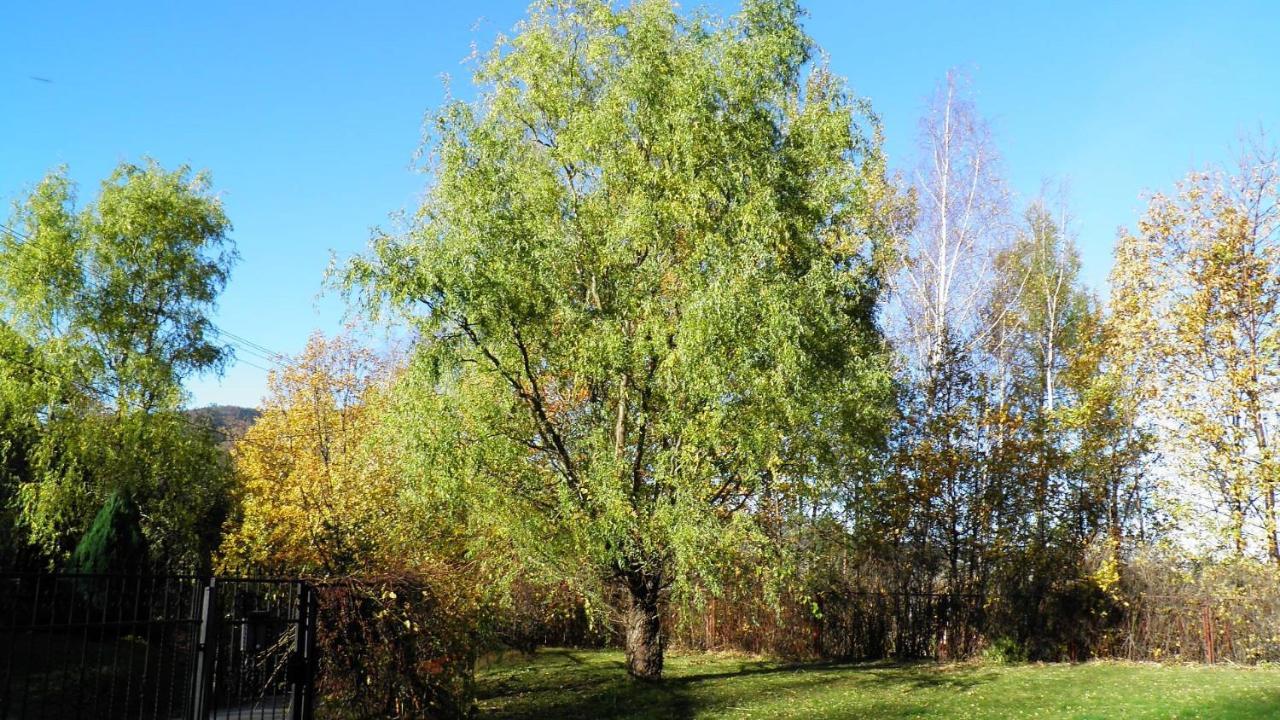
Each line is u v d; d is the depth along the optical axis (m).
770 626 22.06
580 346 14.15
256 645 9.38
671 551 14.23
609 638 22.27
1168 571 19.17
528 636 20.14
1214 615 18.22
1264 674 15.78
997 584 20.84
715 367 13.12
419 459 13.59
